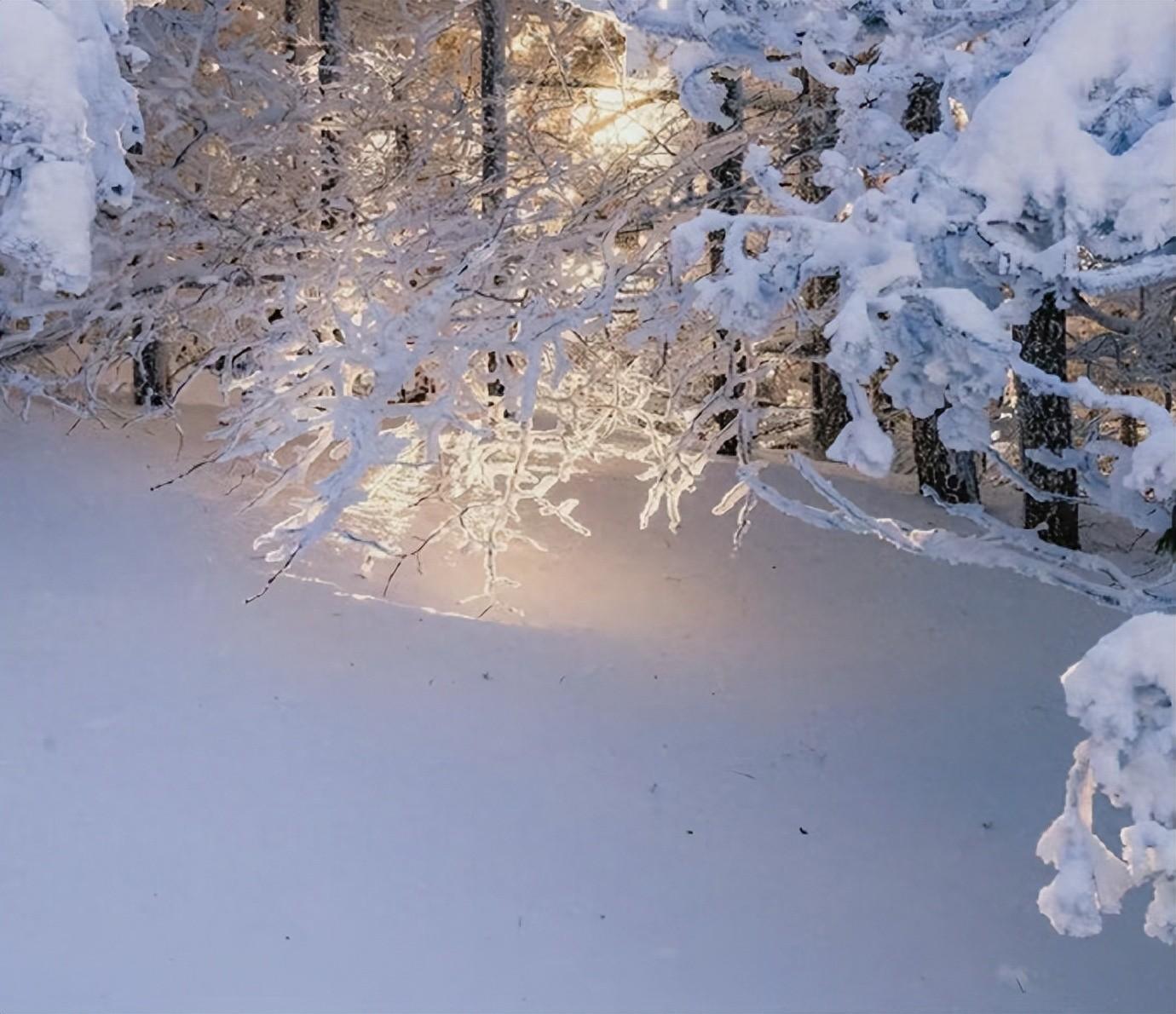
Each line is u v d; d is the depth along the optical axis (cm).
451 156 1086
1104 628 1037
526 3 1284
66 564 770
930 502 1365
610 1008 524
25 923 492
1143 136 504
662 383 998
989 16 617
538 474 1248
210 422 1180
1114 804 411
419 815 625
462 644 819
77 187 575
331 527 748
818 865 663
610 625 948
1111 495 571
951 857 687
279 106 1014
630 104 1189
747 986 555
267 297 989
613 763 726
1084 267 596
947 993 570
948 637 1007
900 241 530
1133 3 505
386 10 1314
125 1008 464
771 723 823
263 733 650
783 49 671
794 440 1658
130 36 932
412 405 773
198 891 533
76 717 618
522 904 581
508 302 823
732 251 577
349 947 526
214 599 776
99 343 1005
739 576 1099
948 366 519
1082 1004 572
